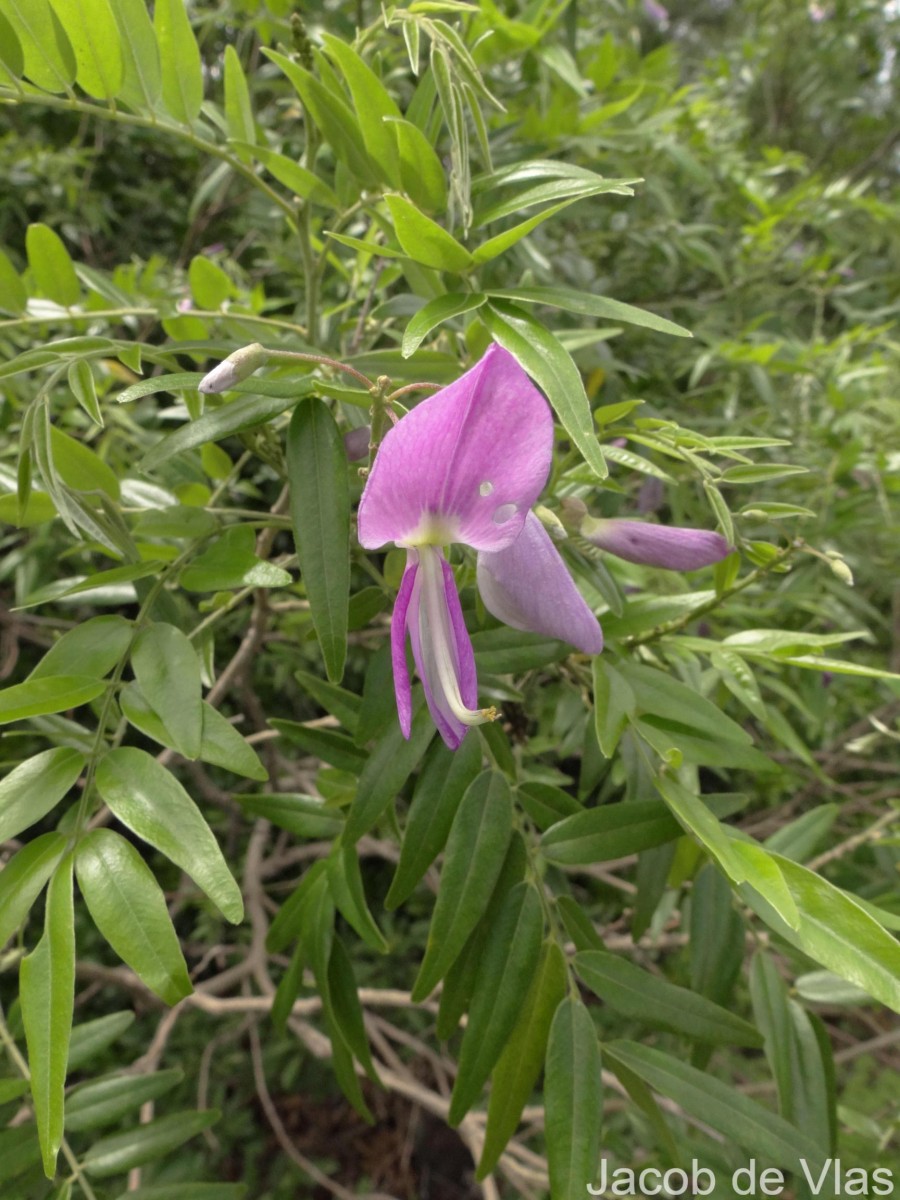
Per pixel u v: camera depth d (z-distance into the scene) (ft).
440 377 0.35
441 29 0.31
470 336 0.37
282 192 0.84
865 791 0.97
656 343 1.00
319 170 0.73
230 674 0.51
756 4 1.58
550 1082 0.28
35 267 0.46
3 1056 0.46
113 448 0.73
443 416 0.24
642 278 1.04
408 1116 1.14
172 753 0.78
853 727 0.93
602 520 0.35
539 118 0.68
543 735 0.70
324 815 0.41
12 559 0.71
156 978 0.24
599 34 1.10
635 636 0.40
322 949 0.37
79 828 0.26
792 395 0.96
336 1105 1.16
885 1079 0.77
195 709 0.28
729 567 0.38
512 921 0.31
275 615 0.71
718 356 0.88
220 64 1.04
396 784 0.32
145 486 0.44
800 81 1.59
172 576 0.33
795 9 1.52
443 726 0.27
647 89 0.87
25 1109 0.42
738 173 1.03
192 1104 0.99
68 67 0.34
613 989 0.30
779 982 0.36
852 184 1.74
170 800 0.26
